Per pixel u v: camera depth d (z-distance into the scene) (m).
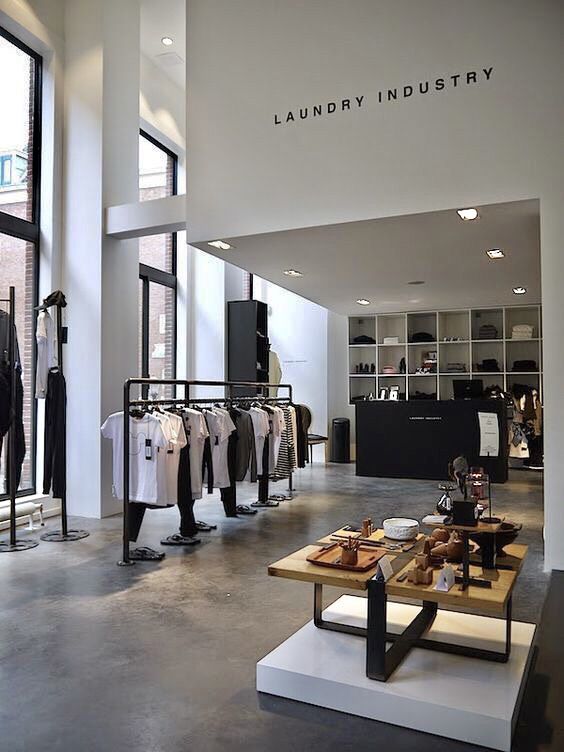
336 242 5.88
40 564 4.67
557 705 2.53
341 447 11.48
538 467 10.01
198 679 2.77
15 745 2.24
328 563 2.74
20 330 6.32
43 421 6.50
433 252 6.40
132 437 4.88
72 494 6.50
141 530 5.79
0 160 6.12
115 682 2.74
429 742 2.27
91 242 6.45
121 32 6.78
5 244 6.13
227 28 5.61
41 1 6.33
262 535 5.59
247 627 3.38
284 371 11.98
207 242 5.81
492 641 2.92
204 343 10.03
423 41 4.85
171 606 3.72
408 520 3.30
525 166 4.53
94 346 6.41
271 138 5.42
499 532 2.73
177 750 2.21
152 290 9.23
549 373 4.48
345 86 5.12
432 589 2.49
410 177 4.89
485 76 4.65
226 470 5.78
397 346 11.81
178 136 9.32
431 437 9.10
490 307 10.70
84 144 6.52
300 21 5.31
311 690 2.55
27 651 3.07
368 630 2.54
